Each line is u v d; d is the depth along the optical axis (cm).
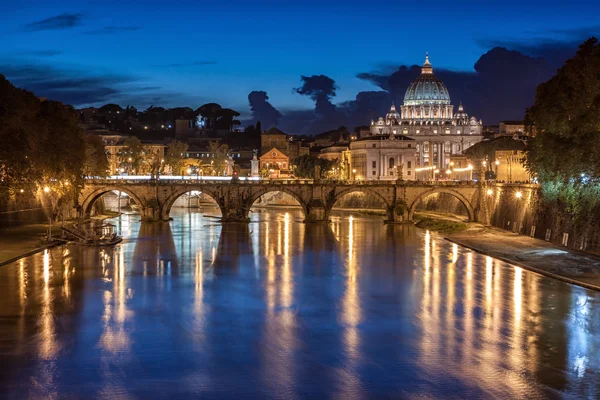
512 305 8356
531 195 14700
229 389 5738
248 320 7706
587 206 11731
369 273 10594
